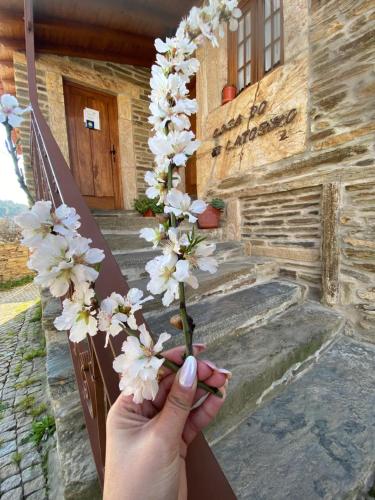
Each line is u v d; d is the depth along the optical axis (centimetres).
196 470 48
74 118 325
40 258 30
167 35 295
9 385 209
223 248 233
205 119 283
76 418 91
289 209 208
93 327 36
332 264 175
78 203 73
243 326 146
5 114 59
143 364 34
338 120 165
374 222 153
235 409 100
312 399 115
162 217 41
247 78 242
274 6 210
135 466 38
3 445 142
